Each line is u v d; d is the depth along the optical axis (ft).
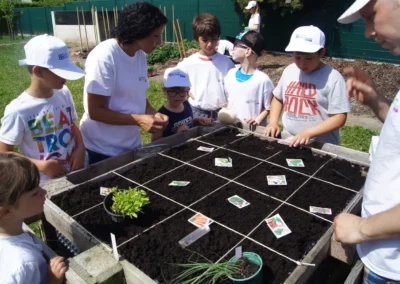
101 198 6.53
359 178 7.28
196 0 48.26
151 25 7.41
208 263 4.81
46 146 7.45
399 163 4.11
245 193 6.71
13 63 44.37
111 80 7.62
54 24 60.13
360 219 4.34
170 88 10.20
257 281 4.40
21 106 6.99
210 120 10.85
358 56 37.06
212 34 11.76
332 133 9.66
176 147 8.89
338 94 8.55
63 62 6.89
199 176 7.39
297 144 8.68
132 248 5.20
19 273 4.21
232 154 8.50
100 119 7.74
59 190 6.71
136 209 5.75
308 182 7.11
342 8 36.94
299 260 4.92
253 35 11.16
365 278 4.77
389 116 4.33
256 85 11.05
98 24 54.75
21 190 4.36
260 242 5.31
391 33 3.95
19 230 4.74
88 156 8.82
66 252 6.52
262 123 11.57
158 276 4.70
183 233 5.54
